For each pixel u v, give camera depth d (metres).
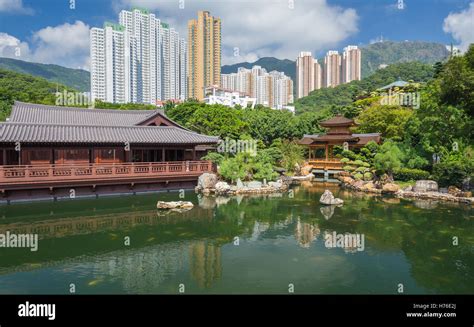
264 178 35.66
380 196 32.06
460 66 26.33
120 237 19.08
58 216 23.16
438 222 21.95
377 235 19.33
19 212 23.70
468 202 27.38
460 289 12.78
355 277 13.77
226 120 51.75
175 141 32.75
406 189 32.66
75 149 30.41
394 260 15.56
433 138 33.34
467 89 25.45
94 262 15.37
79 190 28.27
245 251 16.81
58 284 13.00
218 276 13.81
